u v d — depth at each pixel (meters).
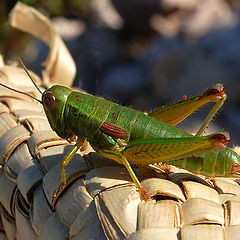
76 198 0.16
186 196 0.16
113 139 0.17
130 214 0.16
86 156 0.17
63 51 0.21
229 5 0.73
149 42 0.77
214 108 0.17
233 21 0.68
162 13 0.76
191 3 0.74
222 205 0.16
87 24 0.72
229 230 0.15
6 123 0.18
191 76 0.63
